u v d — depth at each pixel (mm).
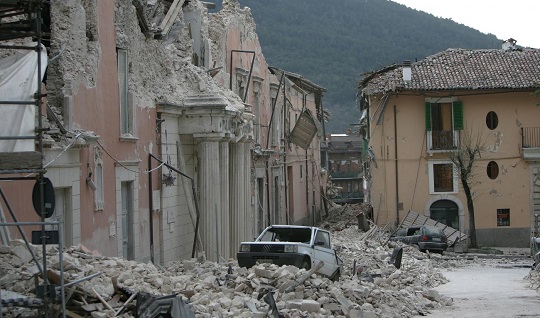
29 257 13500
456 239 47938
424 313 20281
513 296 23625
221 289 17641
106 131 21969
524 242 51375
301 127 51656
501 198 51438
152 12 26938
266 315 15727
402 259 34562
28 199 16797
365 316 18047
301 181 58625
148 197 25625
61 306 11758
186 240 28828
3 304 11305
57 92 19188
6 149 13797
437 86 50688
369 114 52500
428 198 51562
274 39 181875
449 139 51219
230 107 29906
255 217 41750
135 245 24219
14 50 16328
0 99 13883
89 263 15156
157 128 26703
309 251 22688
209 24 37594
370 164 53969
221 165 29516
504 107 51469
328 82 169875
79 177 19703
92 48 21188
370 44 190375
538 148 51031
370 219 53344
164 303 12758
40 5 12469
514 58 53562
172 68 28938
